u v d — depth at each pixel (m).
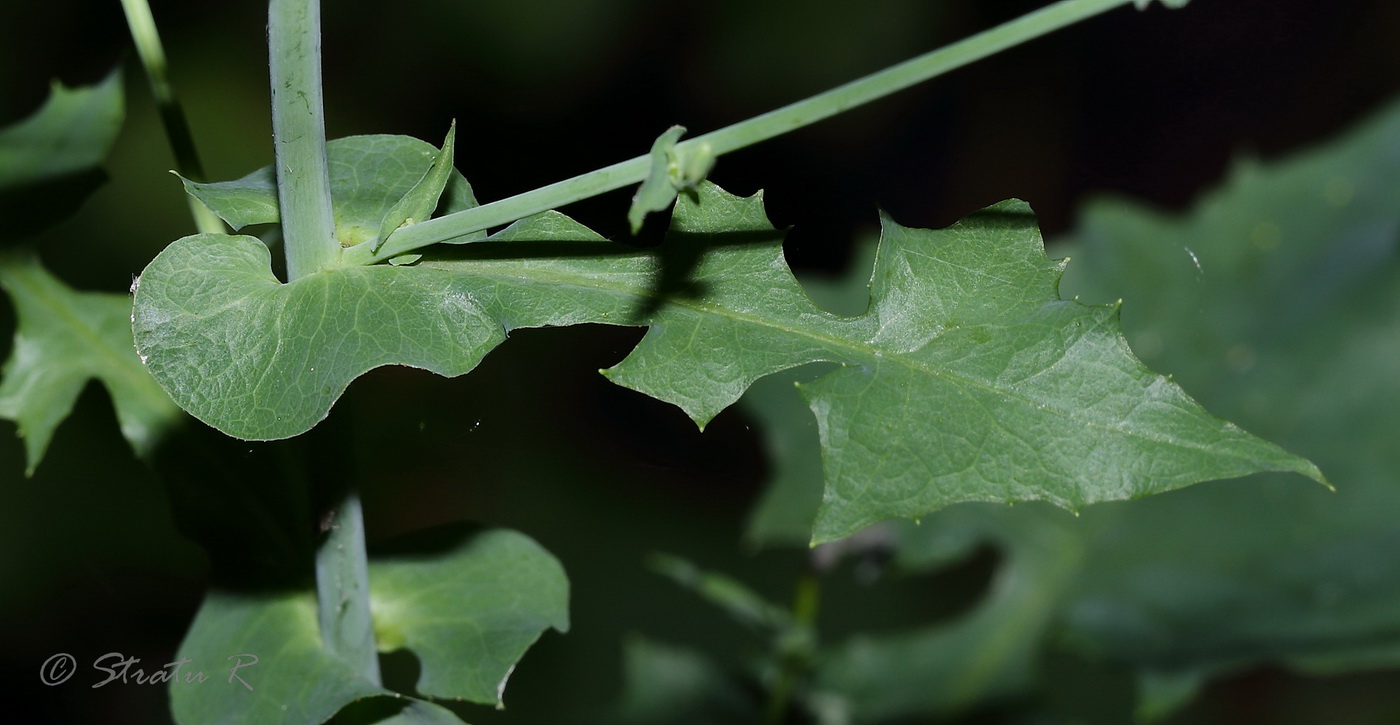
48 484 0.91
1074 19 0.44
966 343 0.47
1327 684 1.15
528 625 0.50
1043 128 1.51
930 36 1.38
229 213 0.48
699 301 0.48
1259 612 0.73
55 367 0.53
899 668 0.73
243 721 0.49
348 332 0.47
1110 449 0.46
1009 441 0.47
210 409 0.47
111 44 1.16
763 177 1.48
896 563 0.74
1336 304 0.83
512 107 1.32
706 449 1.22
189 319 0.47
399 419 0.50
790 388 0.75
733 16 1.30
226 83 1.18
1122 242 0.87
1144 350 0.85
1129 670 0.72
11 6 1.14
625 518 1.33
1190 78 1.50
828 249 1.46
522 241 0.48
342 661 0.50
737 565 1.32
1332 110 1.46
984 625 0.75
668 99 1.35
